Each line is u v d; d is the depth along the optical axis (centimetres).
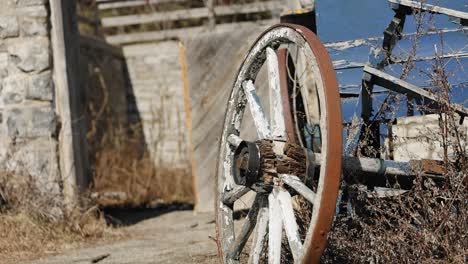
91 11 1274
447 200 368
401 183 378
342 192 378
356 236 387
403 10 436
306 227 365
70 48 699
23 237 614
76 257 554
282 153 343
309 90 557
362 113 419
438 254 371
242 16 1181
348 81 462
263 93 747
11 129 684
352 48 466
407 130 420
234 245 384
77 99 709
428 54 429
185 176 1100
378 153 410
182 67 822
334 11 472
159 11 1244
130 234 686
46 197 662
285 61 500
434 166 372
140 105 1285
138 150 1222
